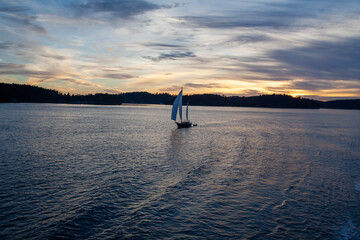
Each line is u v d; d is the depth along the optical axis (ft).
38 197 54.39
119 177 69.00
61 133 156.66
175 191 59.93
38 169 74.54
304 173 77.36
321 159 98.89
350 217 48.75
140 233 42.14
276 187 64.08
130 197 55.88
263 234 42.57
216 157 97.55
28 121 232.32
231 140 147.74
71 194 56.49
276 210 51.11
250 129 222.07
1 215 46.50
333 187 65.16
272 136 172.86
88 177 68.28
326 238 41.68
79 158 89.66
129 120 285.64
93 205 51.29
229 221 46.52
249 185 65.10
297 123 312.91
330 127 260.01
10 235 40.73
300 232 43.27
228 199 55.93
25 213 47.50
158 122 269.64
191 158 94.89
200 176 71.82
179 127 218.79
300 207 52.60
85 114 381.19
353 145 139.74
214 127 234.17
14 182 62.80
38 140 127.03
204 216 48.21
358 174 77.87
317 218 48.11
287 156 102.94
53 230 42.27
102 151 103.45
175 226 44.52
